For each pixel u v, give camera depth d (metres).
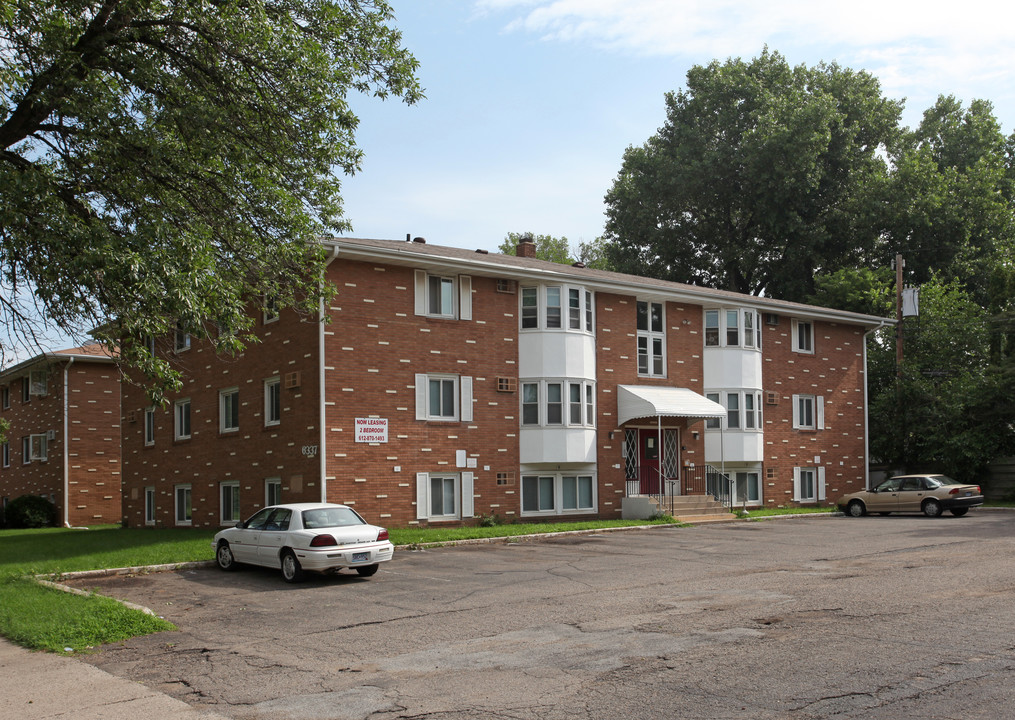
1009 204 55.94
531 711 7.78
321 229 18.17
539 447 27.94
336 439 24.09
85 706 8.41
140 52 15.88
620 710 7.71
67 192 15.60
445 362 26.45
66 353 38.94
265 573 17.61
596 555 19.64
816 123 50.94
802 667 8.93
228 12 15.52
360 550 16.31
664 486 31.08
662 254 59.78
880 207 51.06
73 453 39.31
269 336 26.34
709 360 33.00
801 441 35.44
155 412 32.59
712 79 56.31
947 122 58.53
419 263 25.67
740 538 23.11
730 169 55.72
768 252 56.75
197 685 9.09
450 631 11.45
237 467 27.52
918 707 7.51
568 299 28.73
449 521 26.11
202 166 16.83
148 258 14.12
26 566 18.00
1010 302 42.31
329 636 11.38
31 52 14.68
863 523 27.70
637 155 58.94
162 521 31.78
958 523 26.59
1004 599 12.48
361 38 17.38
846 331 37.97
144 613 12.45
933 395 38.66
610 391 30.12
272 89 16.94
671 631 10.89
